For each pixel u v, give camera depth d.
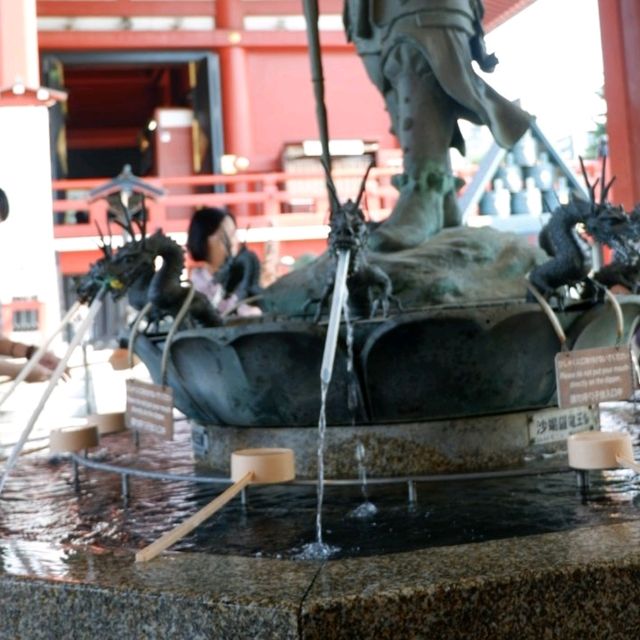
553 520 2.95
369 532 2.96
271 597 2.18
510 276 4.60
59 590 2.42
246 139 24.33
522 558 2.37
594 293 3.91
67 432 4.19
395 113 5.20
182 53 24.44
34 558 2.71
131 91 32.69
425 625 2.18
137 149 37.59
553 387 3.98
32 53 17.92
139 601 2.30
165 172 25.89
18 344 4.62
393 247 4.65
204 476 3.96
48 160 17.09
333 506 3.41
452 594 2.21
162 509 3.55
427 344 3.60
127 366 4.64
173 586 2.32
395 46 4.94
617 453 3.19
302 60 24.77
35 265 16.91
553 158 14.02
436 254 4.51
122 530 3.20
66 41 23.94
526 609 2.25
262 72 24.64
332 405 3.83
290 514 3.32
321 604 2.13
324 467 3.96
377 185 20.41
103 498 3.87
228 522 3.23
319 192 21.80
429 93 4.92
